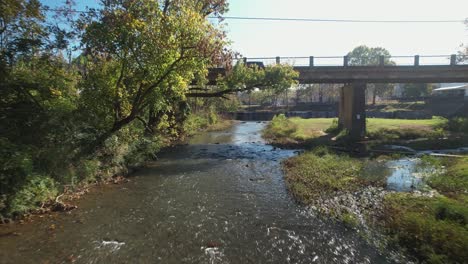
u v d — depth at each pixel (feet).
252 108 257.55
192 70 42.39
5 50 33.58
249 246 21.90
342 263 19.48
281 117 141.59
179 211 28.94
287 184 38.11
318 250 21.20
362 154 59.52
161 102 46.14
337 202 30.40
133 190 35.68
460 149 65.31
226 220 26.73
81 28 37.63
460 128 87.45
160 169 47.70
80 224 25.39
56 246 21.54
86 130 38.81
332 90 255.50
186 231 24.45
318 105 237.66
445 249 19.29
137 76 38.91
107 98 40.24
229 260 20.01
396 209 26.55
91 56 38.73
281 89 66.90
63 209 28.32
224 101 179.83
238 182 39.81
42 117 32.71
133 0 35.83
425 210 25.62
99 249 21.31
